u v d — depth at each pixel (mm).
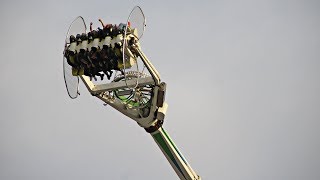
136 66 59156
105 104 63406
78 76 59312
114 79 62469
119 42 54906
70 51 56906
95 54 55719
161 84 62250
